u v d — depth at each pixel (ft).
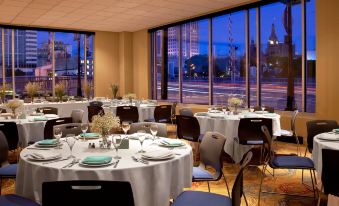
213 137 11.28
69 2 25.95
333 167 8.98
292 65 25.45
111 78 41.22
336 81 21.68
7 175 11.00
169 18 33.01
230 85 30.42
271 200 13.11
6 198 8.59
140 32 39.78
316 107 22.97
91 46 40.40
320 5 22.35
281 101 26.35
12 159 19.19
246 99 28.89
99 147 10.56
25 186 8.83
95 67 40.24
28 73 36.76
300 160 12.92
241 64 29.30
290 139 24.57
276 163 12.61
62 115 31.14
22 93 36.45
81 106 32.35
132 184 8.16
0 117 19.60
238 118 18.15
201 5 27.84
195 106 33.47
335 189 9.05
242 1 26.71
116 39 41.29
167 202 8.80
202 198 8.70
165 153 9.19
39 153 9.26
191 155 10.06
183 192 9.16
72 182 5.85
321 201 12.91
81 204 5.91
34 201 8.47
